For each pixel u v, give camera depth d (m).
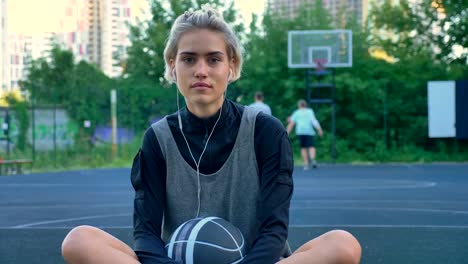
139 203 3.07
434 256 5.61
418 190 12.08
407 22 25.23
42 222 8.19
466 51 24.89
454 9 24.92
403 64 24.42
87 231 2.70
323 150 23.44
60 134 23.95
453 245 6.16
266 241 2.85
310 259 2.54
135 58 27.73
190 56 2.96
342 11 26.03
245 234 3.04
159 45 27.25
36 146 23.55
